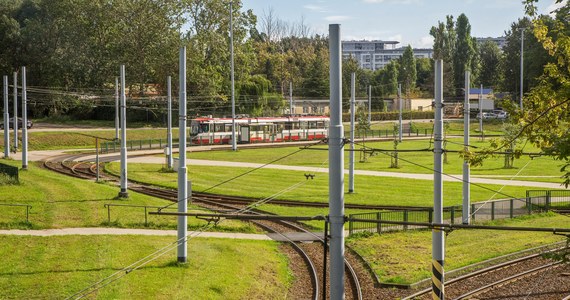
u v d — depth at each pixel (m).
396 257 30.33
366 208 42.94
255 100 116.62
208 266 27.08
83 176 56.84
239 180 56.41
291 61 154.00
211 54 108.62
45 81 104.50
